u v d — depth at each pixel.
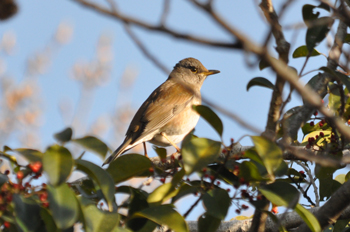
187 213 6.65
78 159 6.00
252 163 6.27
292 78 3.73
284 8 4.43
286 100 6.18
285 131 6.33
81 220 5.46
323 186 8.98
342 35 7.98
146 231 6.68
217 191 6.28
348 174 8.91
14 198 5.45
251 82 7.22
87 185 7.13
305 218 6.32
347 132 4.11
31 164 5.69
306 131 9.59
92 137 6.22
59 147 5.50
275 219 6.20
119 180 7.13
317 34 7.48
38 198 5.74
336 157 7.92
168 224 6.02
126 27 4.00
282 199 6.13
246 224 9.12
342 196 7.24
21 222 5.36
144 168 7.07
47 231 5.68
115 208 6.13
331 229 8.84
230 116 4.18
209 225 6.65
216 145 6.02
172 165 8.56
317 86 7.93
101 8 3.54
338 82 7.82
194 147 5.96
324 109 4.02
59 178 5.16
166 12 3.59
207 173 6.71
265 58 3.48
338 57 7.80
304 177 9.32
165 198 6.79
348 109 8.81
